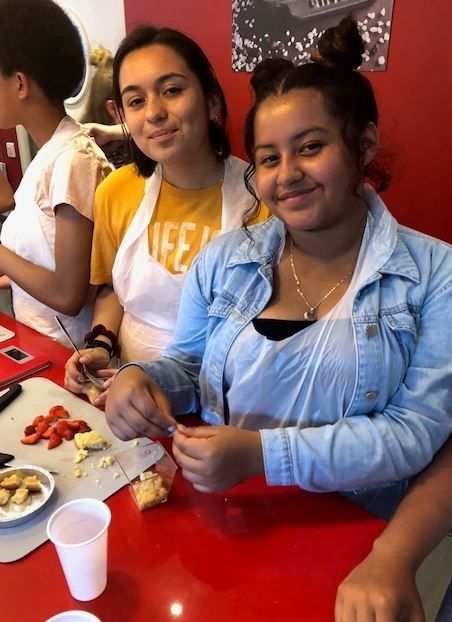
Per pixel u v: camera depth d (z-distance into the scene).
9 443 0.94
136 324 1.34
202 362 0.97
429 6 1.47
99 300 1.44
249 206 1.19
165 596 0.68
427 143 1.60
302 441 0.77
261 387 0.86
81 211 1.36
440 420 0.78
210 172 1.23
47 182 1.39
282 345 0.83
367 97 0.80
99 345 1.29
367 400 0.81
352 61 0.81
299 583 0.69
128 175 1.29
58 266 1.40
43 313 1.52
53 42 1.35
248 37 1.88
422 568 0.96
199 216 1.24
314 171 0.75
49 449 0.93
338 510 0.80
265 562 0.72
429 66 1.53
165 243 1.26
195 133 1.14
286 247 0.91
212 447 0.75
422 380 0.79
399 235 0.84
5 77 1.35
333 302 0.84
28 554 0.74
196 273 0.98
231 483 0.77
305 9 1.69
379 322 0.80
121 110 1.22
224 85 2.02
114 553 0.74
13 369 1.19
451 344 0.78
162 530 0.77
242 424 0.90
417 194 1.67
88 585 0.66
